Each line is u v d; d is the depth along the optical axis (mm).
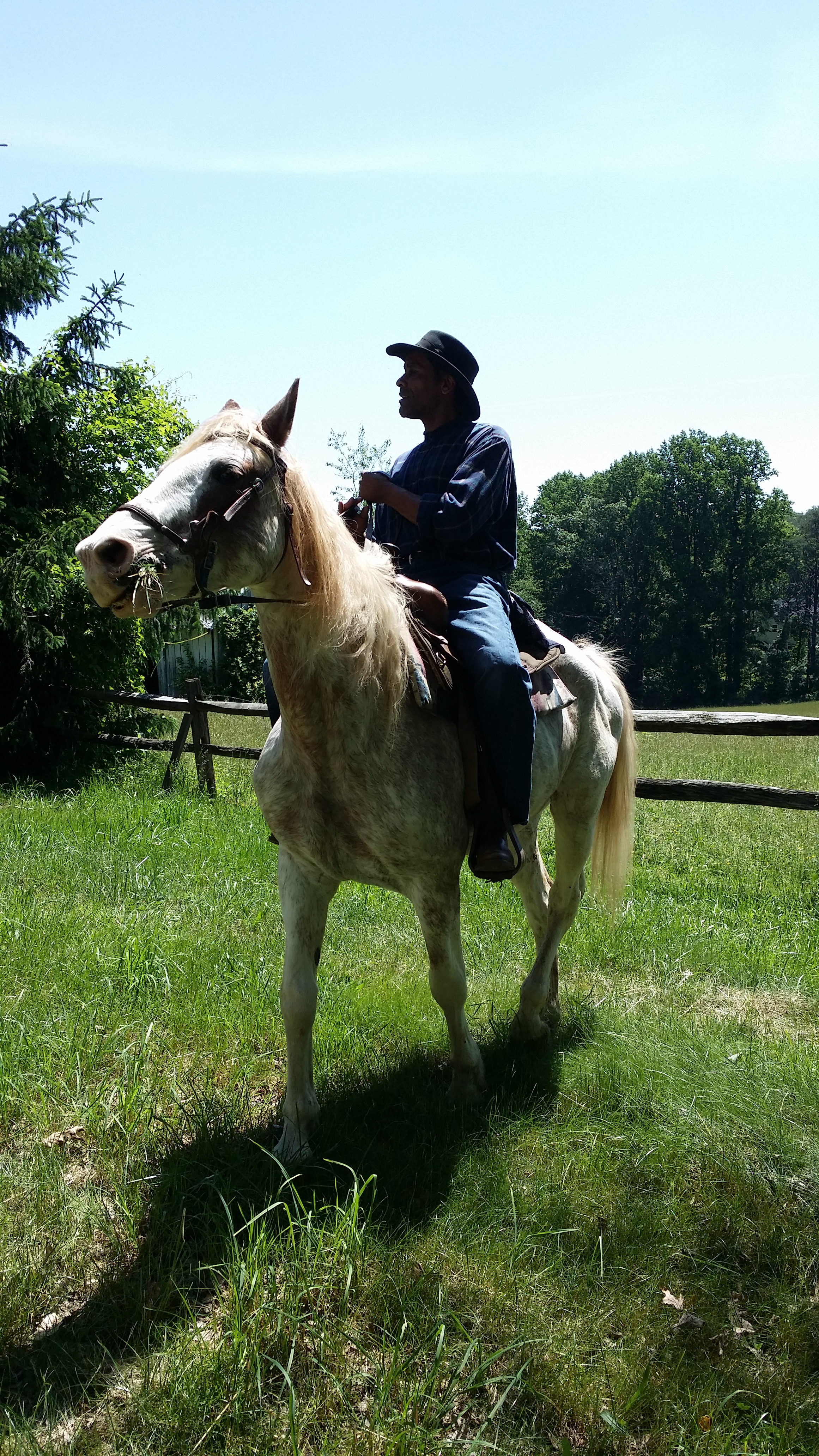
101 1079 3203
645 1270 2416
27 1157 2746
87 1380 2025
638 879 6410
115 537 2123
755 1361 2178
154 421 10742
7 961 3947
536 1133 2967
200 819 7180
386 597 2688
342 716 2617
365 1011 3789
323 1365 2049
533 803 3465
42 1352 2090
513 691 2965
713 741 18375
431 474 3359
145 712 10867
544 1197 2619
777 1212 2604
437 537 3137
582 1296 2316
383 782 2691
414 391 3477
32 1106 2941
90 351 9859
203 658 23938
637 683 63906
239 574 2379
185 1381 1974
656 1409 2033
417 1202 2623
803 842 7816
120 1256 2369
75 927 4418
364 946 4645
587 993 4262
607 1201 2643
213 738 14023
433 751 2814
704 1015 4039
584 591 65625
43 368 9820
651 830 8305
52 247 9500
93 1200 2572
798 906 5895
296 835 2793
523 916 5133
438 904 2904
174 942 4324
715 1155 2799
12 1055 3223
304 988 2822
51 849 5848
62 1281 2307
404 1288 2248
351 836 2768
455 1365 2076
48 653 9125
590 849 3926
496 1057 3496
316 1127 2885
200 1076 3281
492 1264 2365
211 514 2285
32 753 9406
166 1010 3672
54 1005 3633
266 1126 2973
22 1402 1974
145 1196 2576
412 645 2771
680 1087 3145
